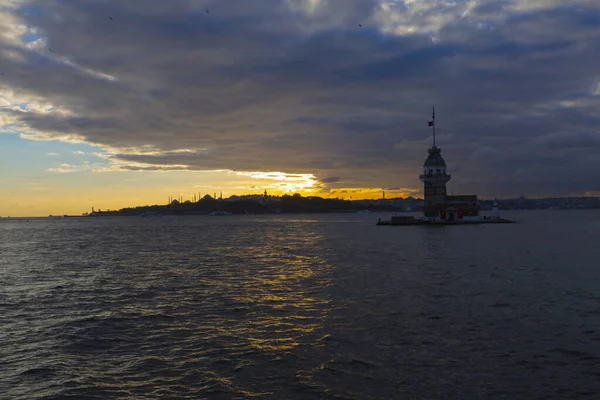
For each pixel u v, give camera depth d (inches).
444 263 2081.7
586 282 1525.6
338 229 6072.8
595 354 821.2
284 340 930.1
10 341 946.7
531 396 665.0
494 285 1485.0
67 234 6097.4
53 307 1262.3
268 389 698.2
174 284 1614.2
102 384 723.4
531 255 2393.0
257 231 5969.5
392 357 821.9
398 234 4421.8
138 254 2839.6
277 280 1672.0
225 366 792.9
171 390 699.4
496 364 783.1
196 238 4569.4
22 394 690.2
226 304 1264.8
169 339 948.0
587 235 4003.4
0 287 1604.3
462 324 1021.8
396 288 1456.7
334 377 739.4
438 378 730.2
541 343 886.4
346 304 1235.9
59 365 805.2
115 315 1154.7
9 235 6043.3
